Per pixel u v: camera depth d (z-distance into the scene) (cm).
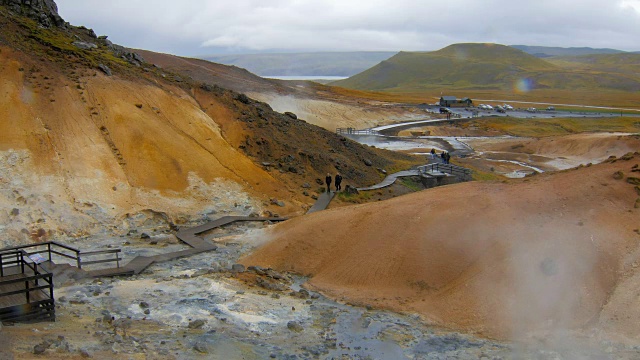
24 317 1612
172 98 4081
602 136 7444
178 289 2162
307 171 4150
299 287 2322
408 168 5109
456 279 2169
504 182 2734
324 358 1705
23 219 2780
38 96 3441
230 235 2945
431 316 2020
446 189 2762
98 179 3169
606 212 2270
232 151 3891
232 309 2005
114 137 3469
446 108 11794
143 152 3453
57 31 4469
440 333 1903
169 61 10681
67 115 3434
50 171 3072
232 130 4141
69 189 3039
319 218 2717
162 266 2481
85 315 1802
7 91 3341
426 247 2311
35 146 3145
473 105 13225
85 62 3956
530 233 2209
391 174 4772
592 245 2105
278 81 12594
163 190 3297
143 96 3912
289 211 3500
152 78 4253
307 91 11788
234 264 2477
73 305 1897
